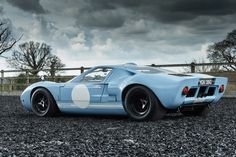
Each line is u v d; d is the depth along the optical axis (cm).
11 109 927
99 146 388
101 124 582
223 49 4534
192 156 333
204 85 600
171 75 589
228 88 1319
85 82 661
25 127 561
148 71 619
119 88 606
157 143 402
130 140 421
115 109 621
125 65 646
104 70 645
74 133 489
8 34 3812
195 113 684
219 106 910
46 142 421
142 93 588
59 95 684
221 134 459
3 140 442
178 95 564
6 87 2022
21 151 368
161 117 594
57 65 4928
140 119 593
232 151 353
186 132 479
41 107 714
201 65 1345
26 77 1919
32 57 4953
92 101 645
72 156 340
